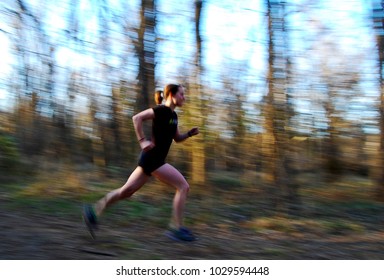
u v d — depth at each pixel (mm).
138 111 8695
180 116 8375
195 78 8344
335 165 8516
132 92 8844
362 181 8523
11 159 9039
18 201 6598
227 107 8156
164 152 4582
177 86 4656
